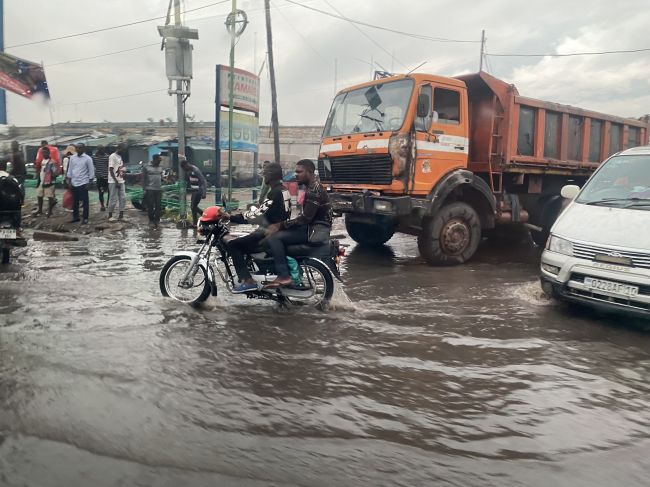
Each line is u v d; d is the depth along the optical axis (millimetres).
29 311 5031
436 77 7770
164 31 12125
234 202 15141
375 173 7809
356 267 7957
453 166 8109
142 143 24203
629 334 4840
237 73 16438
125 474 2434
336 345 4379
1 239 7344
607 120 10703
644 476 2568
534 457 2717
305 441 2807
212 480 2412
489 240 11312
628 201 5594
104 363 3781
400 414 3174
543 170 9508
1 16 16781
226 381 3572
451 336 4680
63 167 13391
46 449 2625
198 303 5414
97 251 8742
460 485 2443
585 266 5188
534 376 3826
